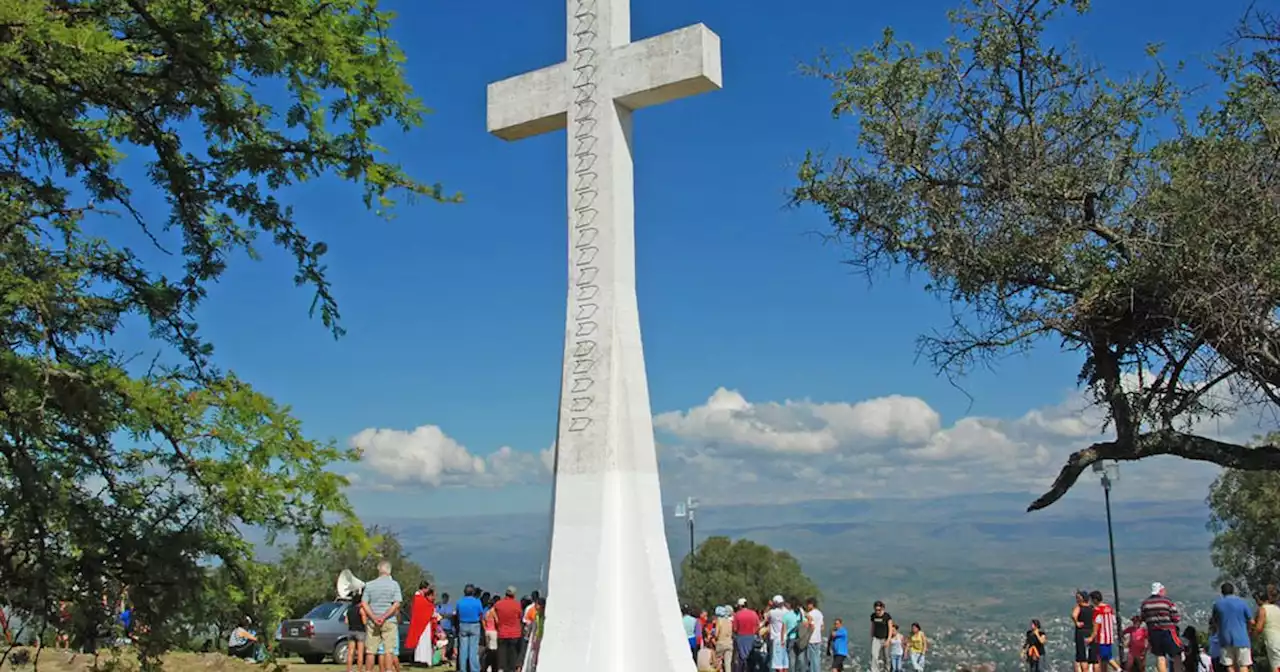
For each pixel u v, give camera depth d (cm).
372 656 1456
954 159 1184
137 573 630
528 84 1145
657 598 996
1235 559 3797
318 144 725
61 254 677
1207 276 989
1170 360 1091
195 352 729
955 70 1195
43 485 593
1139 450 1119
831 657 2305
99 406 588
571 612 1004
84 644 642
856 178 1254
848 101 1245
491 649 1828
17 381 552
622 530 1016
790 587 5912
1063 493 1166
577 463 1036
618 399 1038
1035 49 1155
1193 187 1003
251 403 590
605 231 1066
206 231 751
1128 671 1905
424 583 1941
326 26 670
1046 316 1096
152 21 611
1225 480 3800
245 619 654
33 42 564
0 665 652
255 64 661
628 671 990
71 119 659
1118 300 1062
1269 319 991
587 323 1058
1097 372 1141
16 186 639
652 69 1067
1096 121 1141
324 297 776
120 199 719
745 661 2039
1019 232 1108
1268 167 1016
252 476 573
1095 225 1114
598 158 1084
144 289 711
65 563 623
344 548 584
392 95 709
